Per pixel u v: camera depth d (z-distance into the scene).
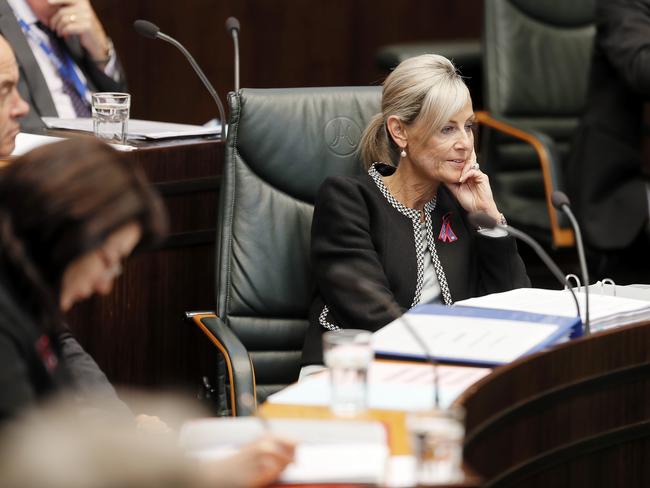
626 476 6.25
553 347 5.80
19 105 7.63
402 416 4.86
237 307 7.85
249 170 7.98
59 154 4.35
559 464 5.89
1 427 4.15
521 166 12.61
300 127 8.02
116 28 16.30
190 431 4.45
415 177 7.71
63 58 10.09
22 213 4.28
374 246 7.62
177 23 16.80
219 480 3.99
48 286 4.36
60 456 3.48
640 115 11.73
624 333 6.14
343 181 7.64
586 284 6.31
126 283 8.52
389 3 18.20
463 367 5.59
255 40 17.50
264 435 4.24
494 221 6.41
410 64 7.66
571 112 12.83
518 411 5.54
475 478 4.02
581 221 11.60
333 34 18.00
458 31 18.56
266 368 7.95
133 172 4.45
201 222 8.98
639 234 11.62
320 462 4.23
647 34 11.15
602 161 11.60
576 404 5.95
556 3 12.74
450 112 7.51
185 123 17.08
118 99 8.66
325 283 7.48
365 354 4.90
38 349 4.46
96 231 4.29
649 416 6.29
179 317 8.92
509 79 12.55
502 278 7.85
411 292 7.62
